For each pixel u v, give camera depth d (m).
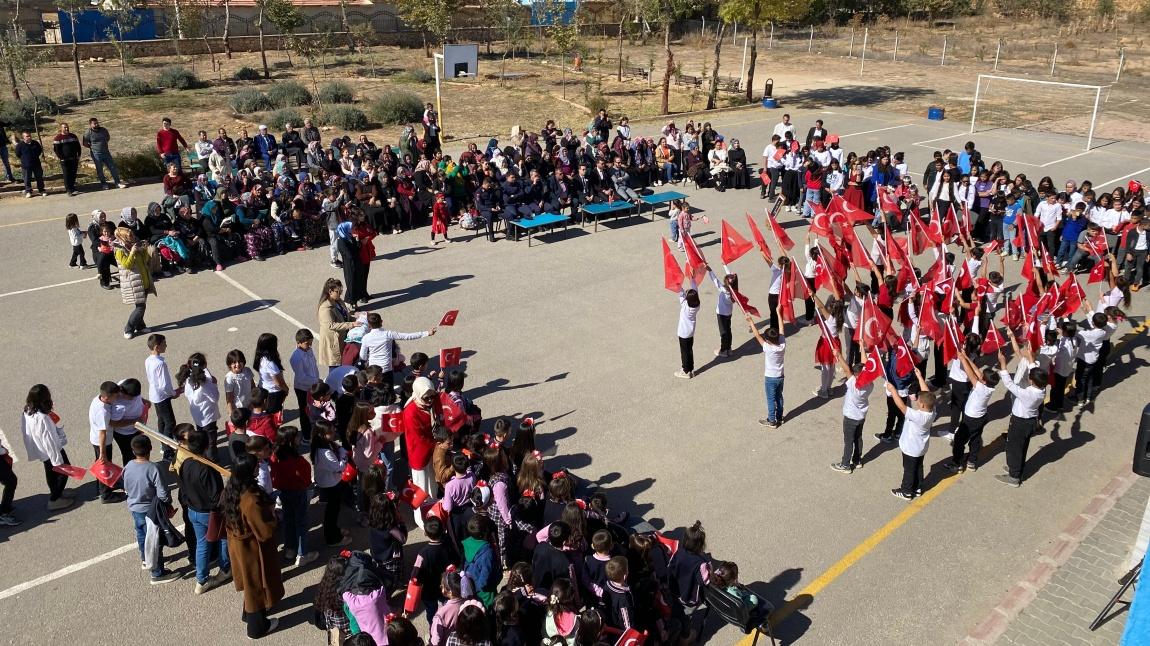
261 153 24.58
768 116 36.94
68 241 20.56
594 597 8.38
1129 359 15.77
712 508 11.06
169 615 9.14
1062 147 31.95
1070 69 51.72
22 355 14.91
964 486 11.78
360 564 8.02
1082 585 9.84
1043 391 11.23
